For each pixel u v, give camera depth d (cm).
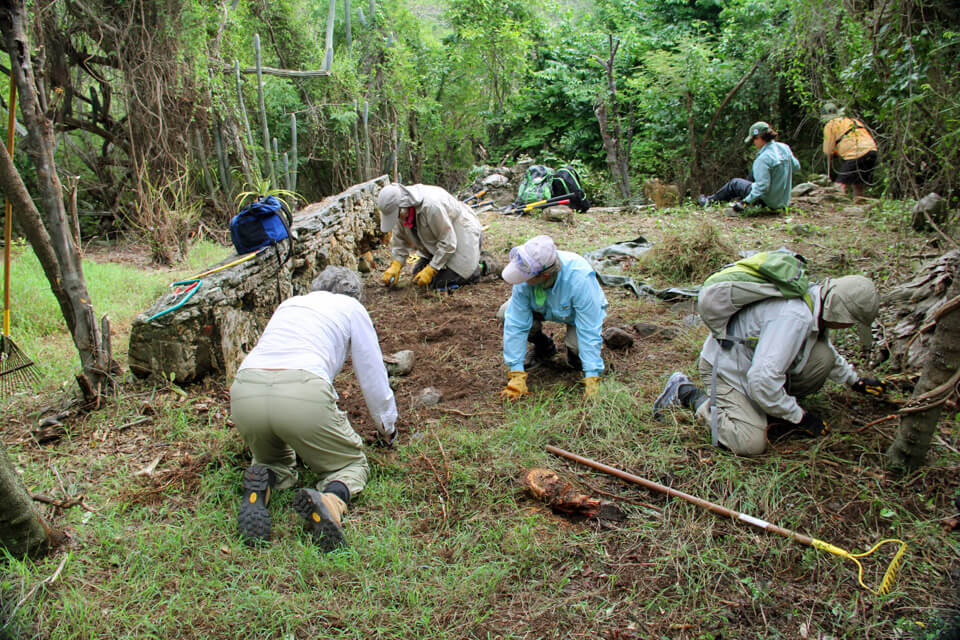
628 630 243
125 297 638
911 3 404
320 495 279
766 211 868
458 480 328
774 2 1145
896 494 306
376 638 239
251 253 491
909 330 421
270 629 242
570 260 396
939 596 252
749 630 244
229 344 434
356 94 1165
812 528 291
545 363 464
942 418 361
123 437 368
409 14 1366
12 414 404
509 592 262
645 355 473
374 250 811
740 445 334
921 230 661
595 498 312
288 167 1034
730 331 343
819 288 338
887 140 517
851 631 241
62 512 305
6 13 356
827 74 613
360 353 325
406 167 1347
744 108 1204
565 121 1483
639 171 1318
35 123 375
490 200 1097
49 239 388
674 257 642
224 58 982
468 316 566
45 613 247
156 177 884
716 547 282
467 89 1407
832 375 362
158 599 257
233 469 336
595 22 1612
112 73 890
